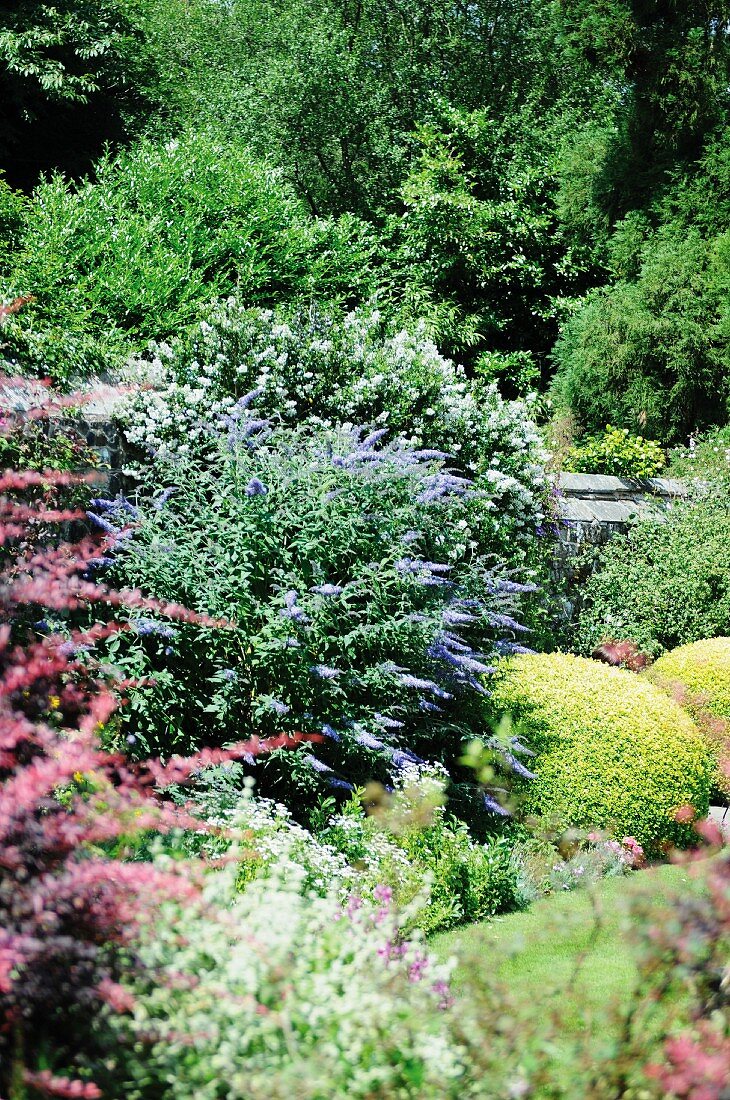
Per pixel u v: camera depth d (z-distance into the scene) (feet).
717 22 51.57
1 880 7.36
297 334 25.68
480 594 23.09
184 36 79.36
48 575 12.84
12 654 9.95
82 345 22.63
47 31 47.78
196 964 8.00
